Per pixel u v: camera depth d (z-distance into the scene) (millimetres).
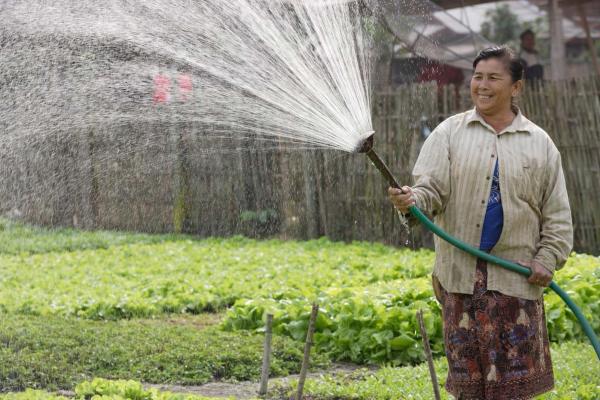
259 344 18750
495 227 11789
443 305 12195
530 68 40562
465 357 11859
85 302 23906
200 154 31906
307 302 20609
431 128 34688
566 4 45156
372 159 11000
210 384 16469
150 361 17344
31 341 18516
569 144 32531
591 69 50438
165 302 23922
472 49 39594
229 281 26797
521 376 11672
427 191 11727
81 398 14039
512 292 11664
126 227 34875
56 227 35000
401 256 31828
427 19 31156
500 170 11719
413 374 16312
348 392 15469
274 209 35438
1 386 15742
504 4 47719
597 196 32344
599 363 16703
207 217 35125
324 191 36344
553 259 11805
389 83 34906
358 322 18719
